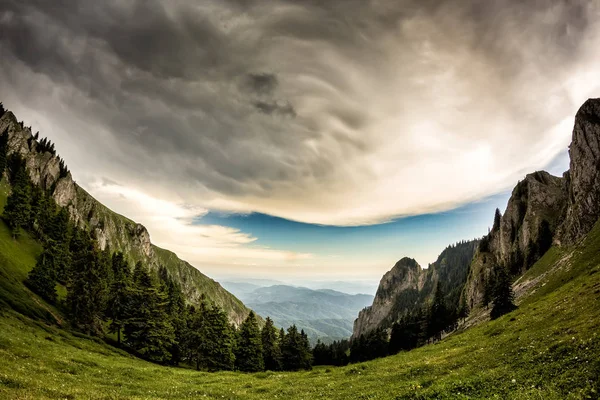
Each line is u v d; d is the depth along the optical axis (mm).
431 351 45281
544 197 146000
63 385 21719
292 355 90438
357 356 114000
